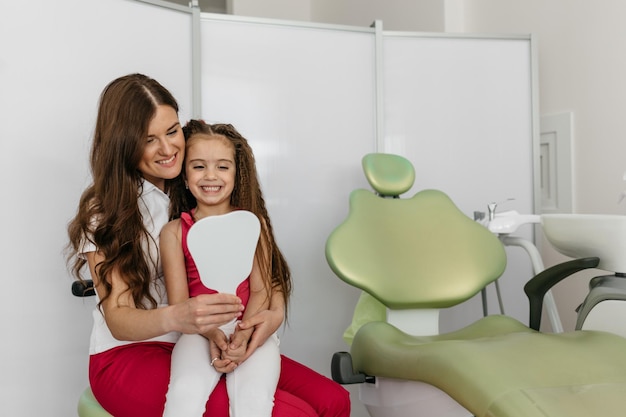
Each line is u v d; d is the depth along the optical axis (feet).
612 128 7.20
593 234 4.86
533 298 5.32
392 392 4.87
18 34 5.46
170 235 3.93
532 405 3.52
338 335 7.53
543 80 8.18
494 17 8.84
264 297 4.11
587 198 7.55
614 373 3.89
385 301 5.54
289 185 7.32
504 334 4.98
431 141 7.78
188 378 3.53
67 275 5.77
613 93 7.17
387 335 5.05
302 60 7.36
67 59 5.79
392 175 6.16
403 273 5.63
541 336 4.50
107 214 3.85
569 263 4.98
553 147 8.04
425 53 7.77
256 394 3.54
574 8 7.68
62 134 5.76
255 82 7.20
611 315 4.73
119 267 3.79
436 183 7.79
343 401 4.00
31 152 5.54
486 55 7.89
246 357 3.72
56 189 5.71
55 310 5.68
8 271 5.38
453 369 4.02
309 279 7.41
